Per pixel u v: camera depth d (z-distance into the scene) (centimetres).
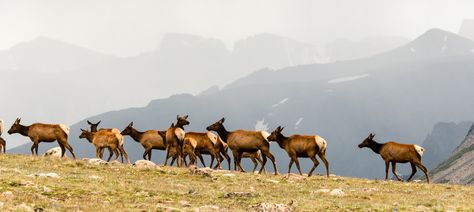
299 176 15000
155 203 9388
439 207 9969
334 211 9219
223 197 10612
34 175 11706
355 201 10981
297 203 9962
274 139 15650
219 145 17562
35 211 7812
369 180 15262
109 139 17188
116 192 10450
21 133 17000
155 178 13325
